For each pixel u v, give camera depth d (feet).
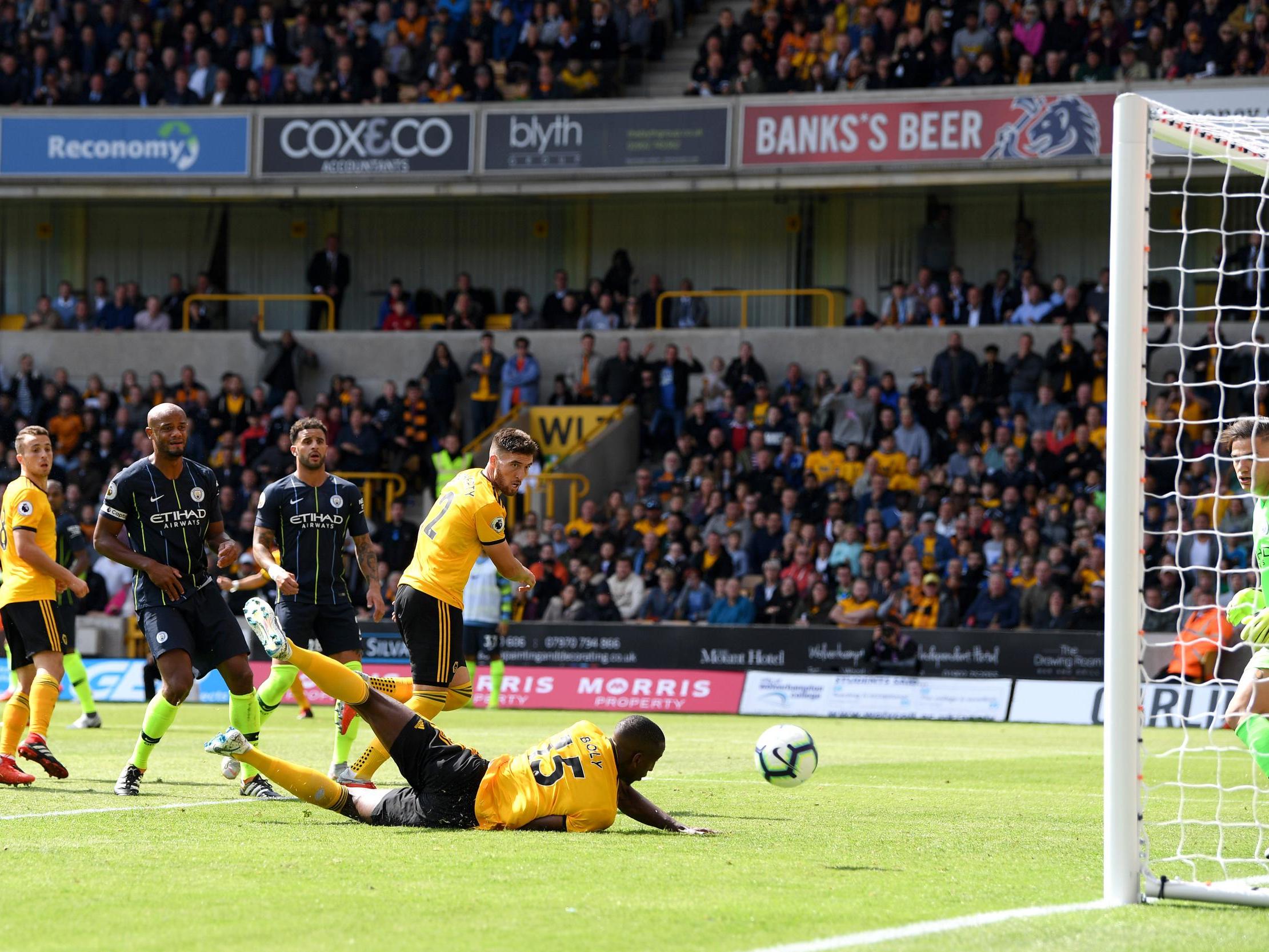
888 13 173.37
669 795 58.18
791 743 48.60
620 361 174.50
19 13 198.18
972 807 55.77
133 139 180.96
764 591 139.44
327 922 30.07
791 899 33.19
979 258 189.16
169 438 53.57
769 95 168.66
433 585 52.26
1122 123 35.70
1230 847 45.34
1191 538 135.03
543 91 177.06
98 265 209.26
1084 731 110.42
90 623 148.25
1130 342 35.06
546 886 34.40
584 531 155.53
